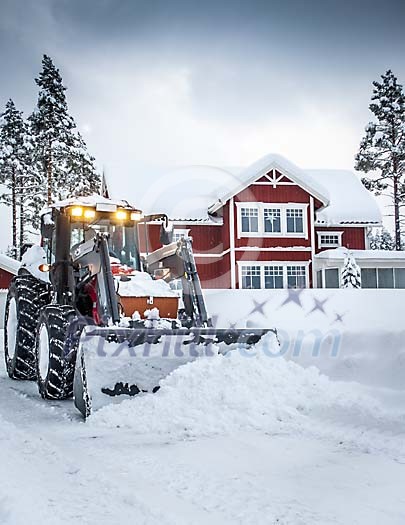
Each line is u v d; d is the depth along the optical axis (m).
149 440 4.74
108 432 5.02
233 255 24.91
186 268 6.66
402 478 3.65
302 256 25.48
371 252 25.72
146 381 5.69
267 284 25.16
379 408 5.19
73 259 7.12
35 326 7.82
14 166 34.56
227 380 5.49
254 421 5.04
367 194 28.77
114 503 3.29
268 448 4.39
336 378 6.86
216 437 4.77
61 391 6.37
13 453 4.33
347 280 23.70
